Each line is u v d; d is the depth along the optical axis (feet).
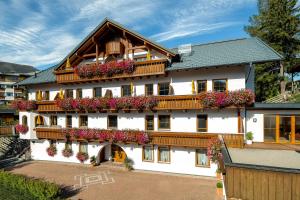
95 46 86.69
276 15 121.39
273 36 123.54
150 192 60.34
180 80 72.79
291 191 28.04
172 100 69.62
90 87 87.04
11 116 144.97
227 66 65.41
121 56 84.43
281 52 120.88
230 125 67.00
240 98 60.03
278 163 38.81
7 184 60.70
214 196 56.39
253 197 29.81
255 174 29.73
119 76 77.36
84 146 89.66
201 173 71.26
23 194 54.90
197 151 72.13
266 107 63.00
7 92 244.01
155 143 72.79
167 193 59.31
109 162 88.28
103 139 80.48
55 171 81.20
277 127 64.13
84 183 68.49
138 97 73.00
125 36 78.43
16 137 115.44
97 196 58.90
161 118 76.02
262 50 65.92
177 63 73.36
